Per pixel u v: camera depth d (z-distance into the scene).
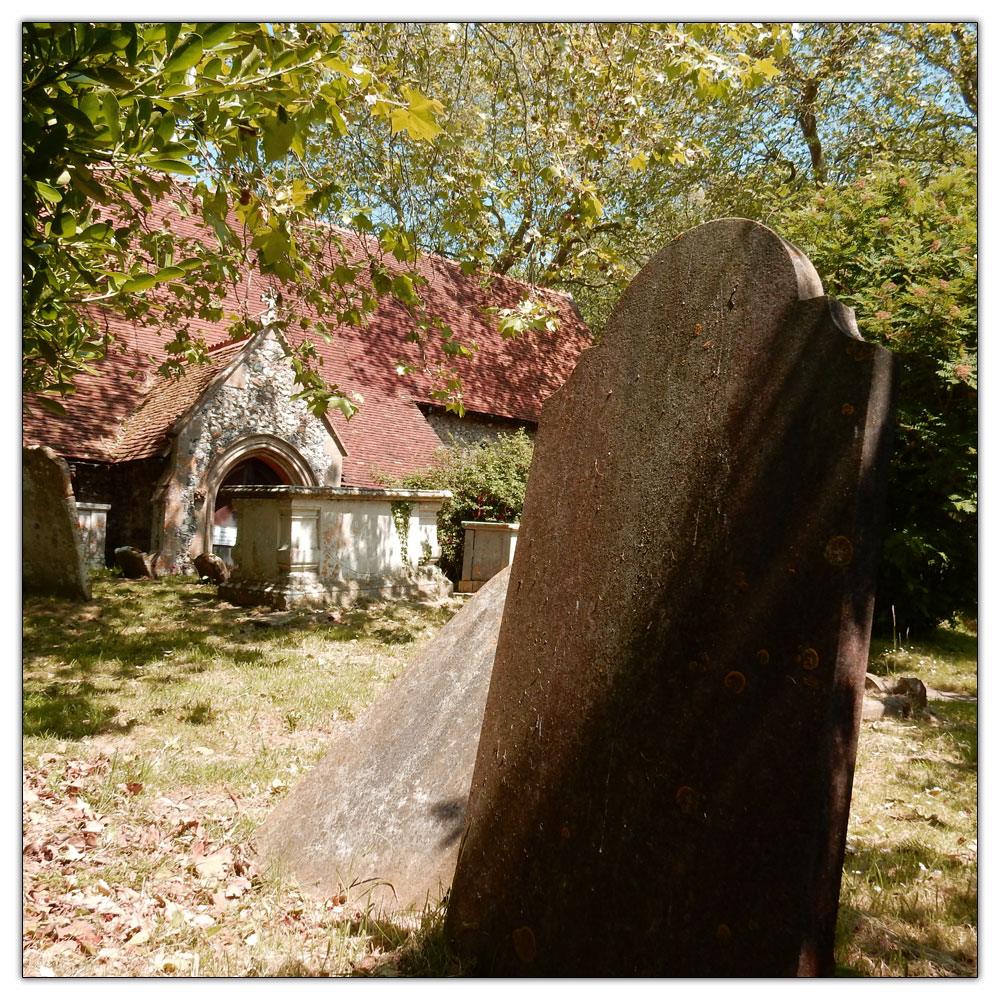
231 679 6.65
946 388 9.89
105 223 3.19
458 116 8.46
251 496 11.23
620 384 2.59
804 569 1.91
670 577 2.25
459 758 3.33
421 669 3.89
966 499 9.62
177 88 2.72
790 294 2.12
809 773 1.80
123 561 13.45
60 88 2.57
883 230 10.89
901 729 5.97
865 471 1.87
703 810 1.99
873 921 2.82
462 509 14.96
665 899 2.03
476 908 2.55
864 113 20.47
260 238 4.31
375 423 17.67
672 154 7.98
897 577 10.11
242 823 3.65
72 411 14.48
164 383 15.73
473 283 21.69
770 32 7.14
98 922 2.69
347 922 2.76
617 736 2.27
